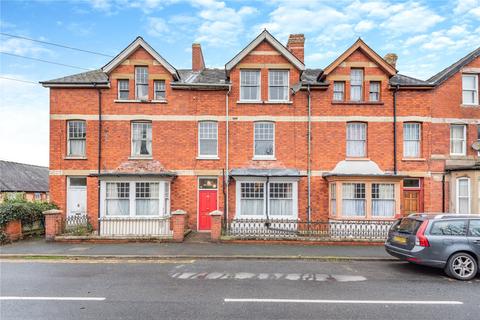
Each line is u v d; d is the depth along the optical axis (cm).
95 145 1622
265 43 1659
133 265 967
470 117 1667
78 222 1471
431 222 876
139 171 1617
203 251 1134
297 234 1371
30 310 602
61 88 1634
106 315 577
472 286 776
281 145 1639
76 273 870
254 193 1611
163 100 1639
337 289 742
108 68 1619
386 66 1628
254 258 1064
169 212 1580
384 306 633
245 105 1650
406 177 1546
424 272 908
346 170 1609
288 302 650
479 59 1688
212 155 1648
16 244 1254
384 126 1639
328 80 1652
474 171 1503
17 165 3438
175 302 645
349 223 1395
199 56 2011
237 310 604
